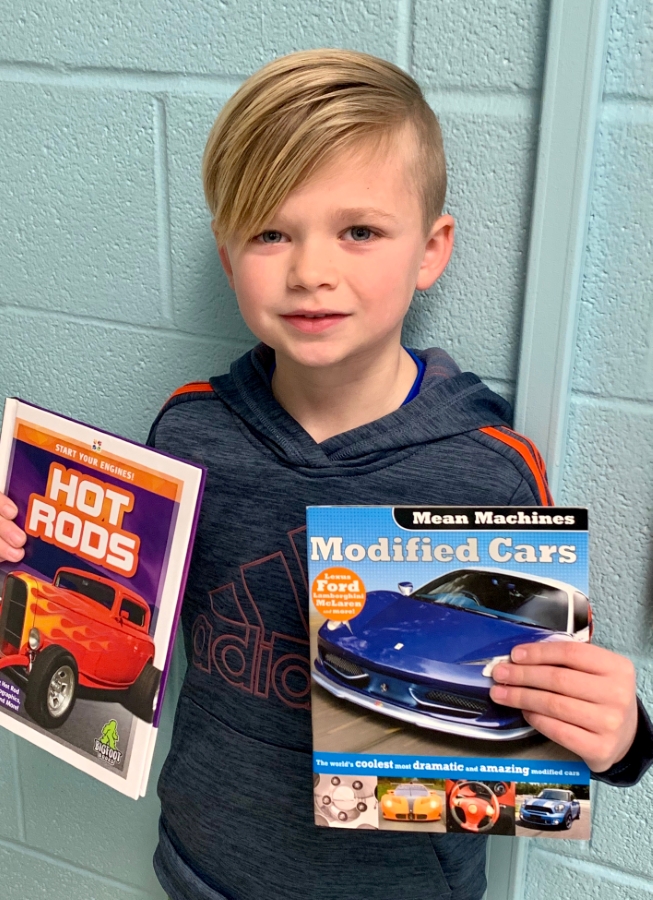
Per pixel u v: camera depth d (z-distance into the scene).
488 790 0.60
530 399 0.71
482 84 0.66
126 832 1.04
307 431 0.69
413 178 0.60
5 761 1.08
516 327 0.71
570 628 0.57
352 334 0.60
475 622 0.58
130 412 0.89
